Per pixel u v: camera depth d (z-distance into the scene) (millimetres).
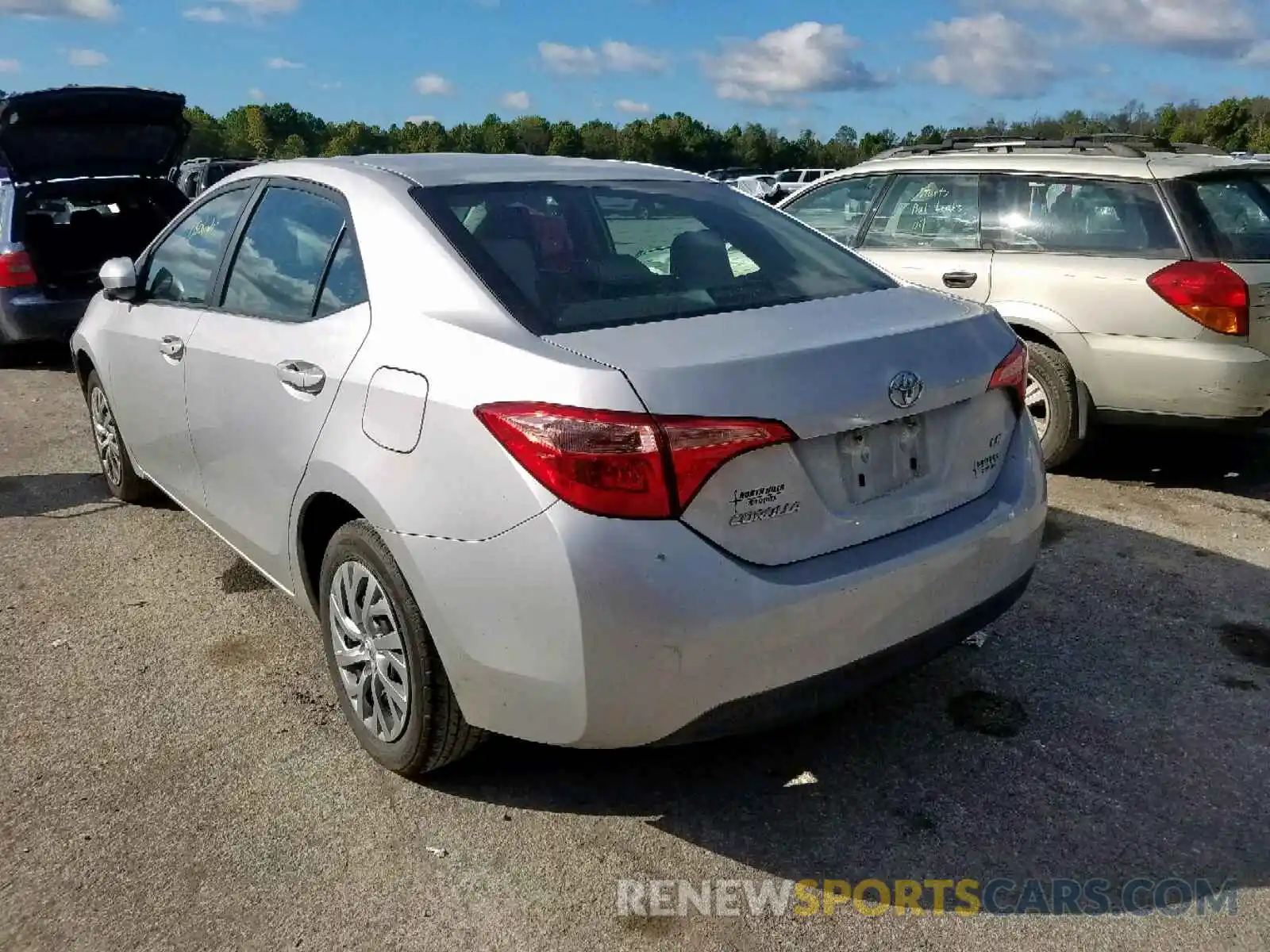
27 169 8445
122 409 4523
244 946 2438
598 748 2549
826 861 2711
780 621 2430
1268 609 4051
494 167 3410
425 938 2465
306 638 3912
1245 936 2445
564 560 2340
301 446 3053
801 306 2918
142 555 4695
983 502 2912
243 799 2963
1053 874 2654
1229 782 3002
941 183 6016
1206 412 5031
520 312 2684
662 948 2434
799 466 2496
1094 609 4055
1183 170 5184
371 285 2977
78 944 2439
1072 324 5312
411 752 2873
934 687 3510
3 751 3193
